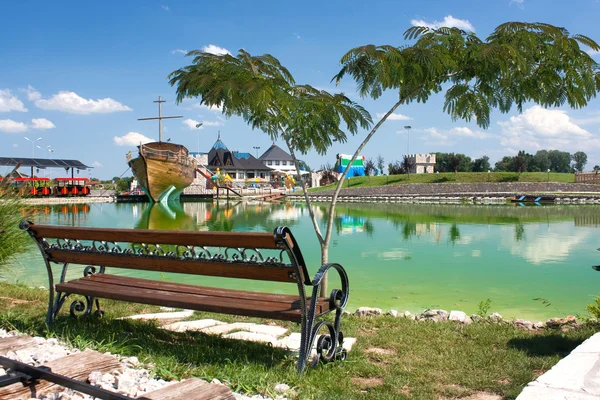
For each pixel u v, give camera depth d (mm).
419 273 10750
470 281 9773
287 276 3344
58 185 60406
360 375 3508
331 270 11117
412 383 3328
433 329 4863
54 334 4035
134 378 2922
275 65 6113
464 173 74000
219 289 4016
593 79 5559
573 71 5594
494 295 8500
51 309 4465
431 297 8305
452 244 16328
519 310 7383
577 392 2533
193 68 6035
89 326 4449
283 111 6258
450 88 6125
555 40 5438
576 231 20703
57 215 33531
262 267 3395
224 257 3551
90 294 4145
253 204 52406
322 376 3324
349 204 51219
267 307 3475
